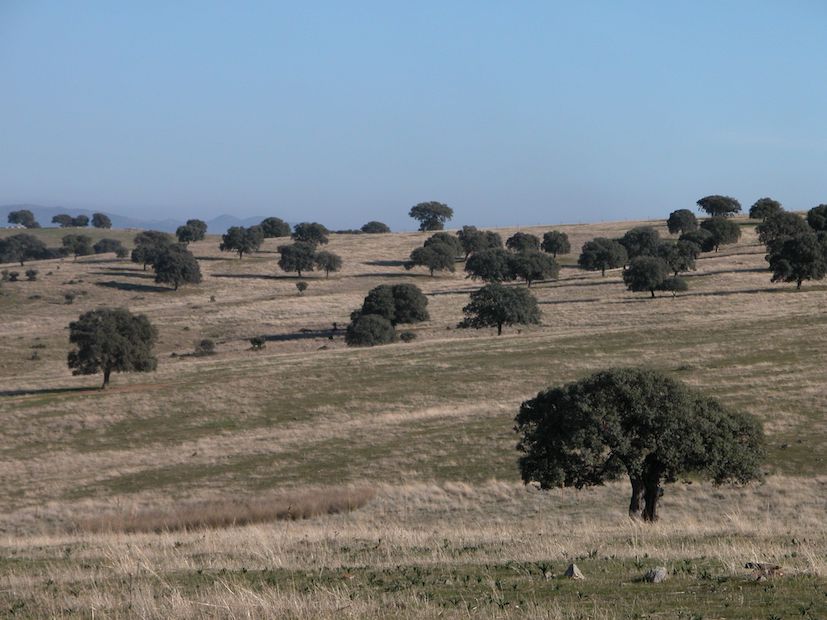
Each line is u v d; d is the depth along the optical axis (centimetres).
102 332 13375
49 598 2338
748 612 1844
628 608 1908
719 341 12381
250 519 5925
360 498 6569
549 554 2978
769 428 7725
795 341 11900
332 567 2805
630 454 5053
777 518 5188
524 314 16250
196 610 2025
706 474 5188
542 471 5297
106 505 7244
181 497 7412
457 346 13900
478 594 2148
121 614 2067
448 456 7925
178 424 10412
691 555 2805
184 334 19112
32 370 16375
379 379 11881
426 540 3694
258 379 12375
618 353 12225
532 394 10475
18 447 9938
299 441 8988
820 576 2230
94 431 10362
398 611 1927
